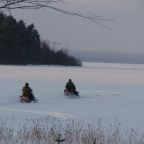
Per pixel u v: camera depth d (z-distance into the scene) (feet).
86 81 266.77
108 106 130.21
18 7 14.84
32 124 72.38
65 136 45.39
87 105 133.18
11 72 330.95
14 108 120.37
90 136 46.55
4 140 42.65
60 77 296.92
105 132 62.34
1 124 66.39
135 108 124.57
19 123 71.05
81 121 86.02
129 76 353.92
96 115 102.99
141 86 238.89
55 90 185.88
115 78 314.76
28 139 44.14
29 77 282.77
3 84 217.15
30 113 105.40
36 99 147.64
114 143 47.16
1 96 152.76
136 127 77.30
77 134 47.06
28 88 143.23
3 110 112.88
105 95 175.52
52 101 147.02
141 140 50.70
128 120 91.81
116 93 185.68
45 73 336.29
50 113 106.01
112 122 86.38
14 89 186.09
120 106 130.72
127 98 163.22
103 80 284.20
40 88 197.77
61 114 104.01
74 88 163.84
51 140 43.19
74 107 126.00
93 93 182.19
